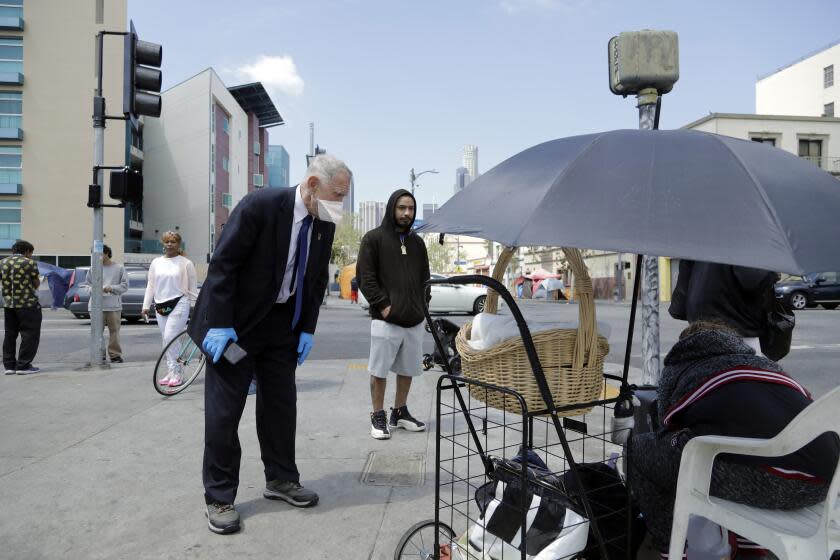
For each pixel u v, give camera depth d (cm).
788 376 179
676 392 189
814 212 173
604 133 198
